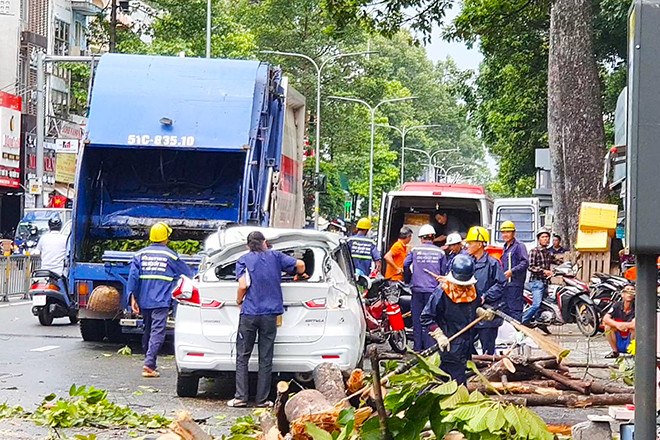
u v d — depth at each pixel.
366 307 18.59
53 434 10.88
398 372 8.71
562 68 27.11
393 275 20.67
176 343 13.79
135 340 20.44
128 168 20.11
